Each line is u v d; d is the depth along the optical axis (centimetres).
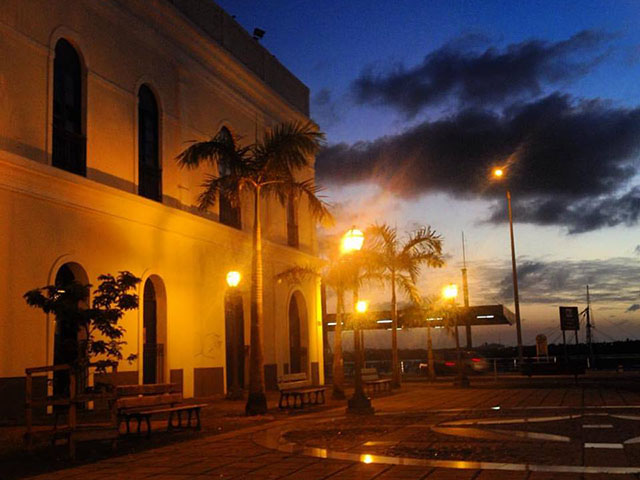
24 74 1669
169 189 2225
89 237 1816
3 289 1542
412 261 2862
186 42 2347
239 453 1061
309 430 1350
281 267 2930
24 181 1605
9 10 1639
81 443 1212
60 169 1689
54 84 1800
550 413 1566
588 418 1436
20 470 955
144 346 2094
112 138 1969
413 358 5428
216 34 2592
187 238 2255
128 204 1941
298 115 3212
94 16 1931
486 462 907
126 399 1252
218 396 2339
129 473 910
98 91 1928
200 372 2278
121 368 1905
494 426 1326
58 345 1711
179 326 2188
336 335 2266
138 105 2125
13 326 1556
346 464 925
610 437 1131
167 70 2256
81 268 1786
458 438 1154
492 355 5412
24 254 1603
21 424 1468
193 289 2269
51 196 1684
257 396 1681
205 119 2462
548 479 782
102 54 1956
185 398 2194
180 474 891
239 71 2684
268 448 1105
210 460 1000
